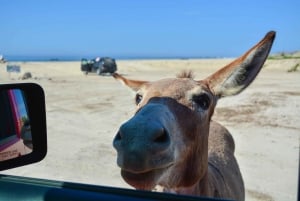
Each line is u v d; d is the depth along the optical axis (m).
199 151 0.77
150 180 0.57
